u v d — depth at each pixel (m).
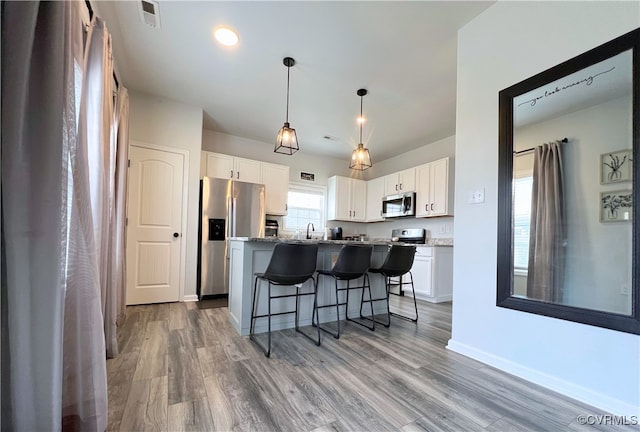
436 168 4.41
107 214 1.88
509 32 1.95
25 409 0.88
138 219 3.32
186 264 3.59
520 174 1.89
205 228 3.75
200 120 3.68
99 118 1.64
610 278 1.55
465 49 2.22
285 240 2.51
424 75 2.87
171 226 3.51
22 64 0.88
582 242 1.68
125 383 1.60
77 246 1.15
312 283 2.84
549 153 1.79
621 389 1.40
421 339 2.43
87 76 1.60
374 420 1.33
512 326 1.85
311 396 1.51
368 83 3.03
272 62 2.69
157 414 1.33
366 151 3.25
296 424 1.28
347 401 1.47
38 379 0.90
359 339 2.41
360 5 2.01
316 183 5.65
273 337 2.41
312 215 5.63
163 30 2.27
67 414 1.16
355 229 6.08
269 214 4.80
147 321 2.73
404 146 5.05
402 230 5.26
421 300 4.14
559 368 1.62
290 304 2.70
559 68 1.69
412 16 2.12
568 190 1.72
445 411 1.41
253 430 1.24
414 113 3.73
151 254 3.39
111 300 1.94
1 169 0.85
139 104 3.34
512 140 1.90
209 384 1.61
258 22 2.18
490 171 2.02
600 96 1.59
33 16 0.90
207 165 4.21
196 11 2.07
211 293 3.73
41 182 0.91
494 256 1.96
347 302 2.87
